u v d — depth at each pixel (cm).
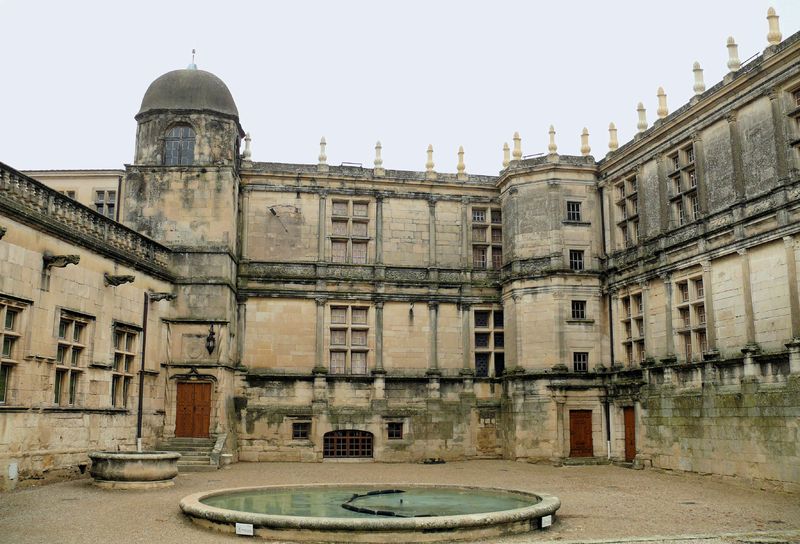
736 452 2267
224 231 2975
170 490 1875
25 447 1867
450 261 3431
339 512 1445
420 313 3362
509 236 3331
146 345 2641
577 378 3078
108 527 1341
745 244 2306
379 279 3319
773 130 2231
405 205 3434
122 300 2439
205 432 2830
